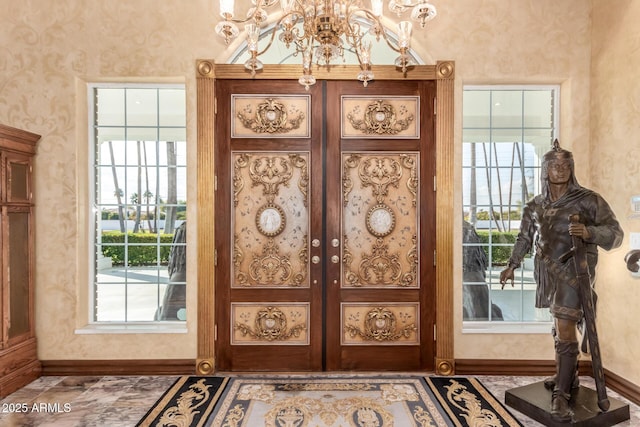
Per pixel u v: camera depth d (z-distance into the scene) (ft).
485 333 10.69
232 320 10.93
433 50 10.80
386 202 10.98
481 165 11.48
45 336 10.65
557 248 8.23
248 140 10.92
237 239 10.94
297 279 10.94
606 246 7.90
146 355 10.68
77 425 8.06
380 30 7.27
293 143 10.94
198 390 9.70
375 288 10.96
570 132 10.77
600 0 10.33
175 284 11.49
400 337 10.96
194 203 10.76
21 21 10.62
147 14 10.72
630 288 9.36
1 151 9.52
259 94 10.92
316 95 10.94
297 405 8.92
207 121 10.70
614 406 8.12
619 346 9.70
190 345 10.73
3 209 9.57
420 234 10.92
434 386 9.93
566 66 10.75
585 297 7.93
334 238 10.96
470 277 11.52
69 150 10.71
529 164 11.51
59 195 10.70
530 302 11.49
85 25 10.68
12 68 10.61
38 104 10.65
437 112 10.75
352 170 10.98
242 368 10.91
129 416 8.43
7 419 8.30
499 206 11.51
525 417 8.38
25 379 10.02
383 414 8.51
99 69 10.69
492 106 11.50
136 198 11.50
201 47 10.78
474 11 10.77
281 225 10.92
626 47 9.46
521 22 10.77
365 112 10.96
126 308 11.44
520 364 10.62
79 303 10.79
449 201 10.71
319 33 6.45
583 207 8.15
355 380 10.31
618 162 9.72
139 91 11.50
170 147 11.52
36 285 10.63
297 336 10.96
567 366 8.05
